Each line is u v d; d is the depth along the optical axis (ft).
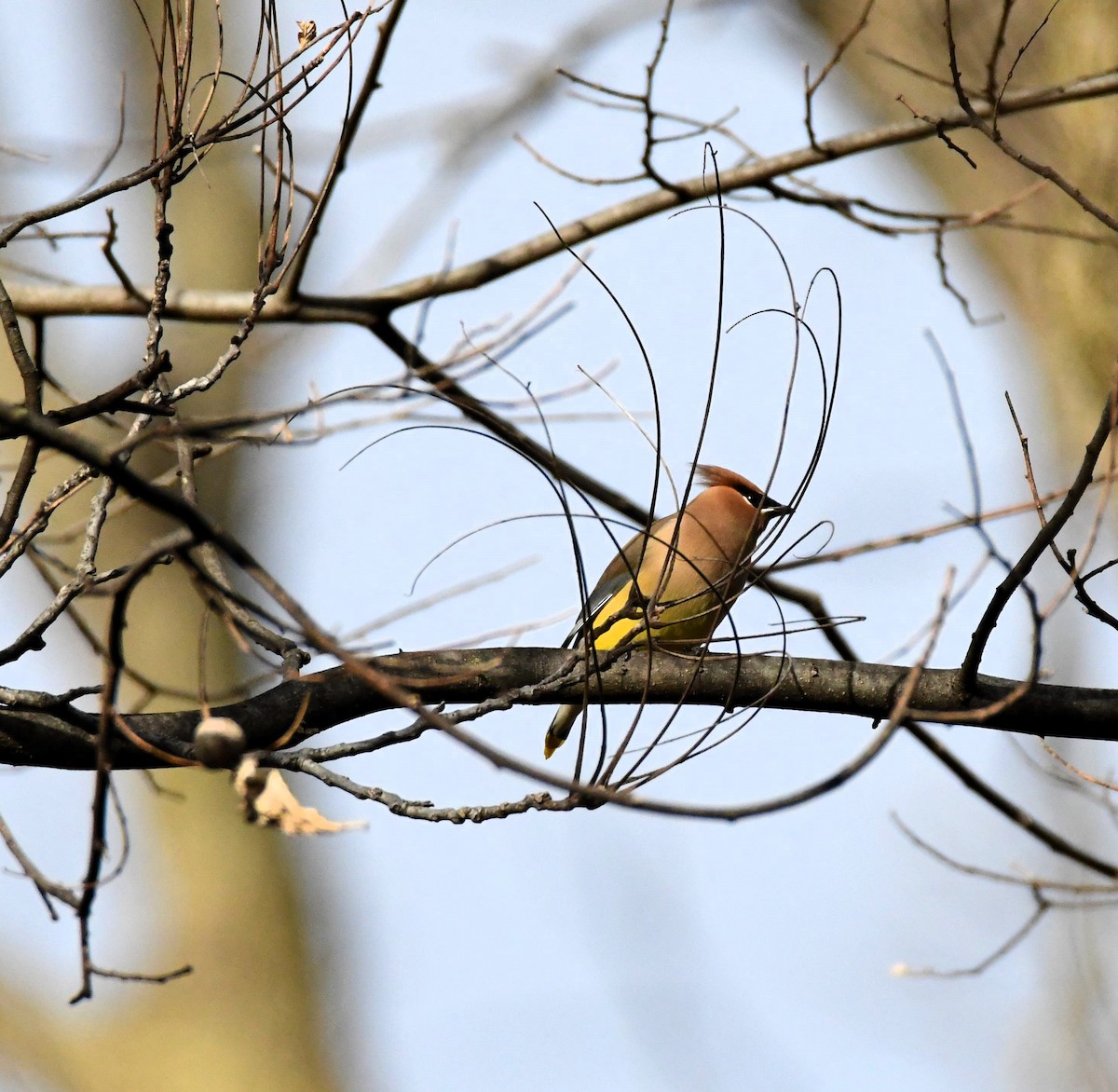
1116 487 41.01
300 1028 55.31
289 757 21.86
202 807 57.26
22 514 51.80
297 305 34.68
